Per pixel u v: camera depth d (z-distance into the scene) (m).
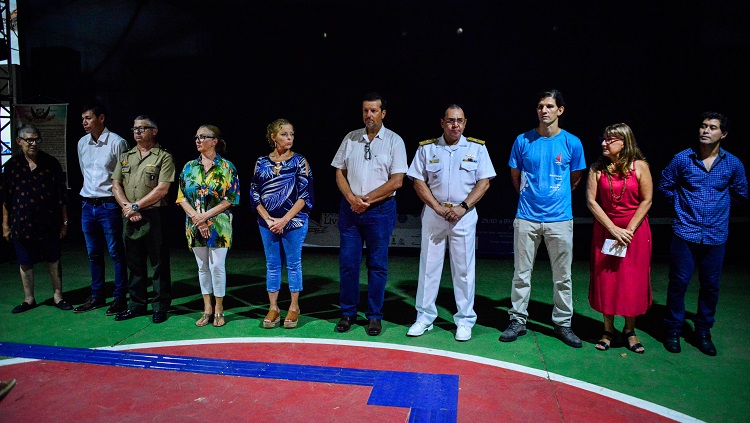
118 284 4.54
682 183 3.76
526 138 3.88
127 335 4.05
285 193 4.07
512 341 3.92
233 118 7.29
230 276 5.88
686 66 6.45
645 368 3.46
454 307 4.82
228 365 3.49
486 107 6.86
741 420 2.81
